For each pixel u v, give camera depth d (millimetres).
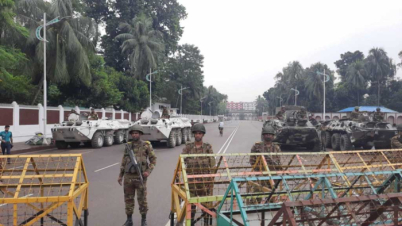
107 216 5301
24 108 19484
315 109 61031
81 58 22875
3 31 17891
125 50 41969
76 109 24703
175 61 59438
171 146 16672
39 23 20969
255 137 25000
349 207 2734
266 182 4160
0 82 20031
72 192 3416
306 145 14977
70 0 22453
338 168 4352
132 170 4598
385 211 2844
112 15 45188
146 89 40656
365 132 13203
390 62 49594
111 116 31797
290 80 67500
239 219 3512
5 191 3816
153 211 5594
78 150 16031
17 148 15672
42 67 22641
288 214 2348
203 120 75188
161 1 48594
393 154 5336
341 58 63438
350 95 56062
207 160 4340
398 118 38250
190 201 3424
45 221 4410
